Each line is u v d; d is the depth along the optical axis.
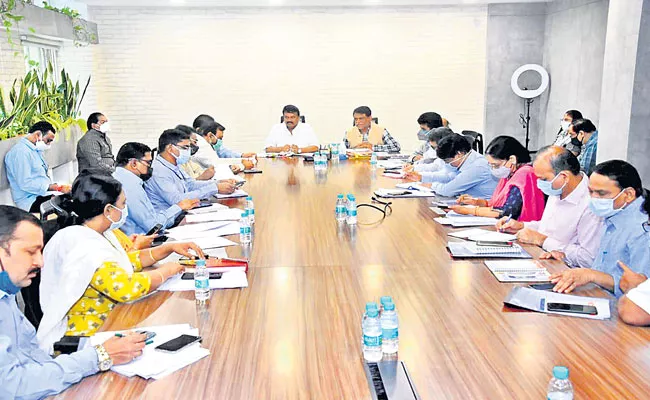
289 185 4.96
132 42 8.65
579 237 3.11
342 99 9.09
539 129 9.41
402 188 4.75
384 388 1.59
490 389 1.58
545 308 2.12
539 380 1.62
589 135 6.41
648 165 5.22
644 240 2.54
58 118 6.96
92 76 8.66
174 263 2.55
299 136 7.34
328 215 3.79
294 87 9.00
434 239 3.16
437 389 1.58
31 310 2.42
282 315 2.12
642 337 1.89
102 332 1.99
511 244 2.93
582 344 1.85
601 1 7.66
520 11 9.02
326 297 2.30
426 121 6.38
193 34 8.73
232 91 8.93
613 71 5.41
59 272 2.29
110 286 2.23
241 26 8.79
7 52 6.80
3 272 1.75
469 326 2.00
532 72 9.04
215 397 1.57
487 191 4.43
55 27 6.52
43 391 1.60
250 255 2.90
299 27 8.85
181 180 4.65
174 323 2.06
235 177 5.41
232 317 2.11
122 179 3.75
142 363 1.75
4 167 5.43
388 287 2.40
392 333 1.80
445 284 2.43
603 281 2.34
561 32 8.68
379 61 9.02
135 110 8.83
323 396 1.57
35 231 1.78
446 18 8.96
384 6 8.84
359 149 6.98
